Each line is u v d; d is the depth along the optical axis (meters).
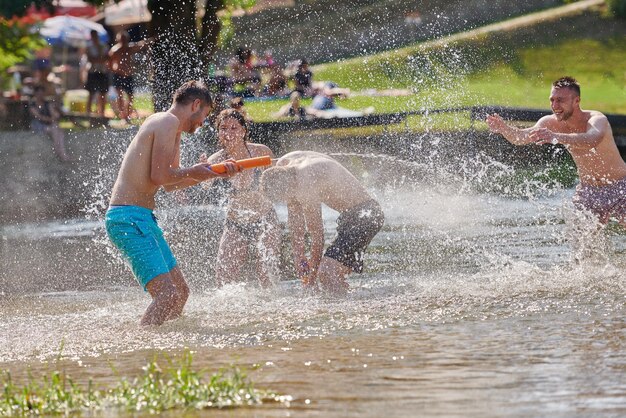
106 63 26.47
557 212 15.31
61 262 11.88
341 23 36.62
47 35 29.11
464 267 10.01
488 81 33.00
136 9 28.44
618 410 4.62
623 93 32.47
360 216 8.95
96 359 6.25
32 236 14.73
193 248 12.71
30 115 25.38
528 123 23.48
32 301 9.02
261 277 9.37
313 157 9.23
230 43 34.19
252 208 9.38
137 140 7.68
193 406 4.80
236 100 9.84
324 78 33.31
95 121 25.72
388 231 13.57
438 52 35.00
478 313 7.39
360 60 34.56
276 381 5.36
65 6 30.67
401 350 6.14
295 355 6.10
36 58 30.05
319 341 6.57
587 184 9.91
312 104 26.91
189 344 6.63
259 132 23.00
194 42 23.28
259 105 27.33
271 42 36.09
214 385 5.03
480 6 37.56
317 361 5.89
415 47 35.12
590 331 6.53
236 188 9.34
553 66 34.44
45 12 29.70
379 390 5.11
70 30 29.25
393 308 7.76
